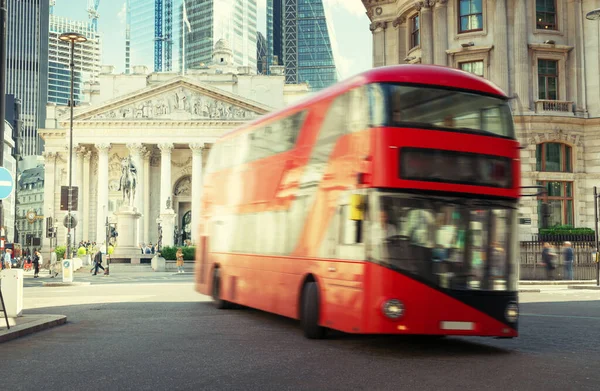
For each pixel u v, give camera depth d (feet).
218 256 80.23
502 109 48.37
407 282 44.73
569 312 78.54
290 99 375.86
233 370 39.81
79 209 356.18
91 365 41.75
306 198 55.98
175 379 36.99
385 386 34.88
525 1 165.27
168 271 224.53
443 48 171.22
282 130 62.49
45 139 363.56
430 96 46.80
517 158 48.21
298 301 56.65
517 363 42.42
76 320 69.77
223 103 345.72
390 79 46.60
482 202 46.60
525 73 163.73
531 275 143.02
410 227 45.27
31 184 634.43
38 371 39.81
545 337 55.77
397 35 191.11
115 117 342.85
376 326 44.78
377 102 46.26
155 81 367.25
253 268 67.77
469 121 47.16
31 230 623.36
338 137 50.70
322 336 54.65
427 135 46.01
